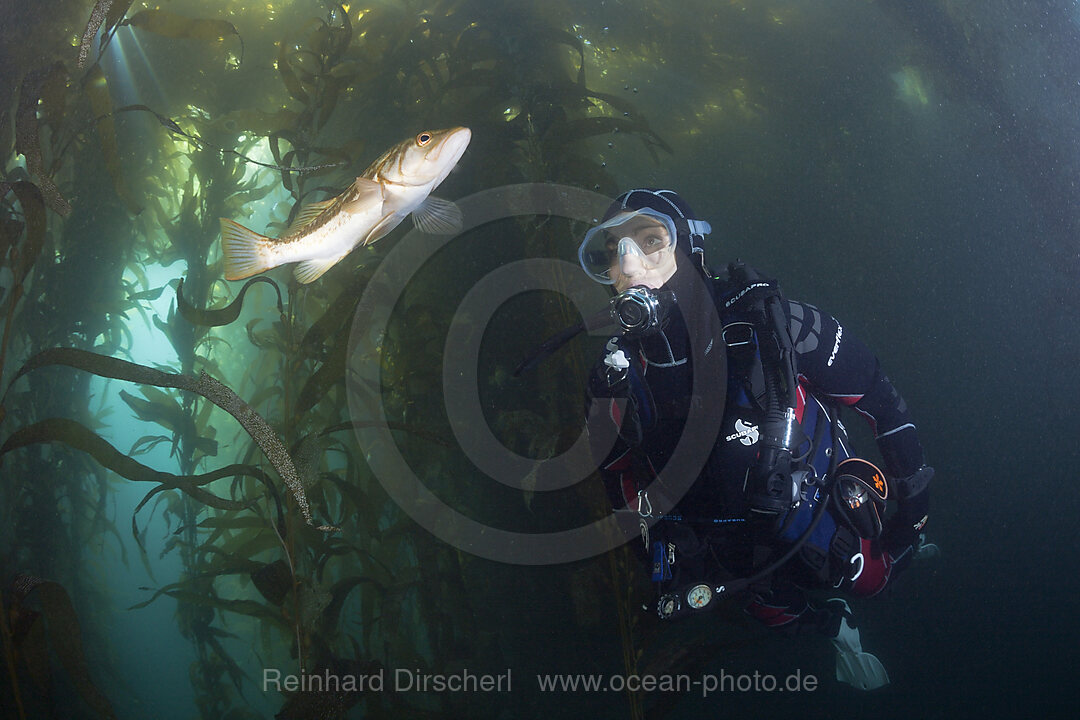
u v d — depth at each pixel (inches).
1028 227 297.3
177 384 42.8
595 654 75.4
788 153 313.3
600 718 73.6
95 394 102.5
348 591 64.3
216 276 86.9
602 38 186.1
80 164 89.0
